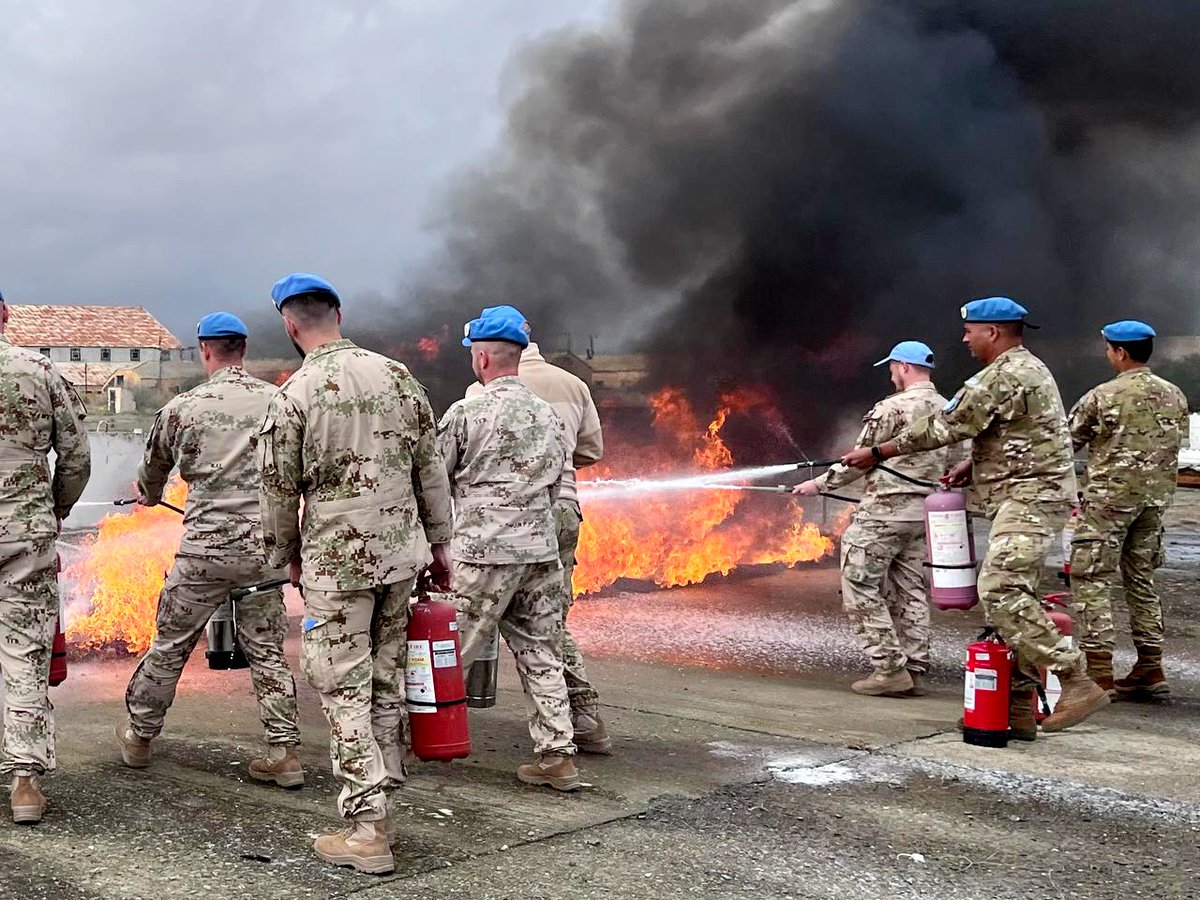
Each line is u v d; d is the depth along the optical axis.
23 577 3.96
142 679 4.46
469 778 4.54
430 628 3.74
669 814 4.15
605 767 4.77
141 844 3.69
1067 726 5.27
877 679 6.27
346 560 3.54
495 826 3.97
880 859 3.75
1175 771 4.85
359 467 3.56
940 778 4.69
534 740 4.45
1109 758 5.05
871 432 6.34
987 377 5.32
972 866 3.71
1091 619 6.33
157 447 4.44
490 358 4.55
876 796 4.43
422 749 3.73
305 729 5.26
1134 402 6.22
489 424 4.41
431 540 3.83
